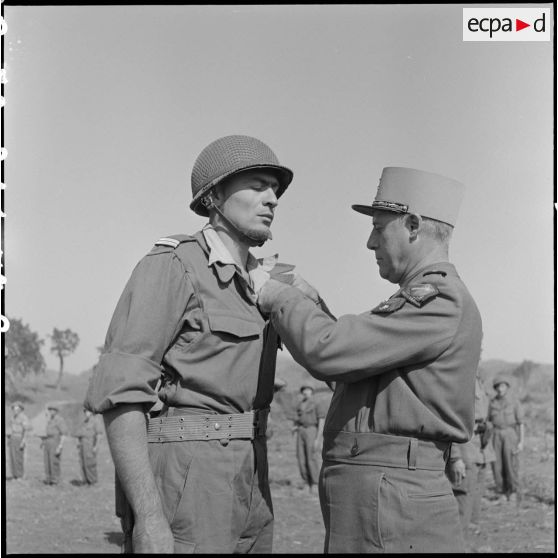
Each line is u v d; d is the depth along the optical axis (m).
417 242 3.02
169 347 2.74
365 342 2.76
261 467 2.85
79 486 12.56
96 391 2.58
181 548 2.64
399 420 2.80
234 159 2.79
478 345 2.91
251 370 2.77
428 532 2.77
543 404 17.80
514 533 8.23
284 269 3.14
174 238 2.79
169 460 2.68
